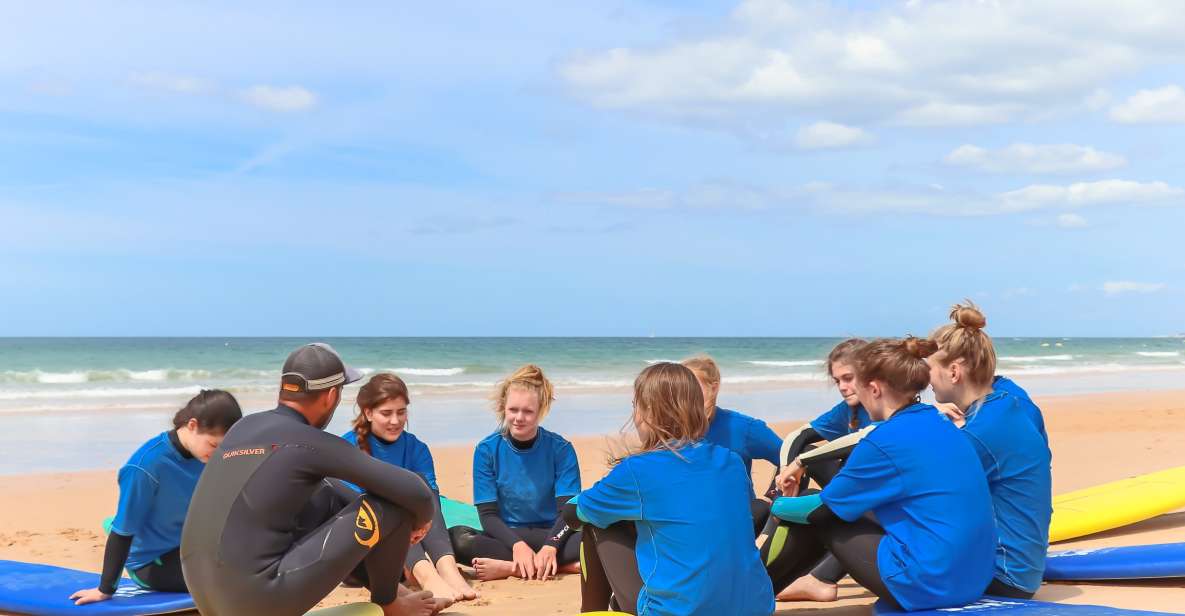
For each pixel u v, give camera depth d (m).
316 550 3.78
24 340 115.06
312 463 3.77
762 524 5.50
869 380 4.02
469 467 10.36
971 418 4.25
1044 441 4.30
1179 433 12.38
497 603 4.95
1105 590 4.44
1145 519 6.29
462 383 26.39
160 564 4.67
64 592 4.73
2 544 6.85
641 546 3.76
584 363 43.31
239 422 3.90
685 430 3.79
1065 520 5.84
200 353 53.56
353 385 22.69
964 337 4.29
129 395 22.39
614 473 3.77
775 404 19.11
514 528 5.98
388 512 3.95
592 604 4.16
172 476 4.56
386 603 4.25
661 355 54.56
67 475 10.23
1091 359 51.44
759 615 3.64
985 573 3.88
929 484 3.81
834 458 4.55
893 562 3.82
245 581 3.65
